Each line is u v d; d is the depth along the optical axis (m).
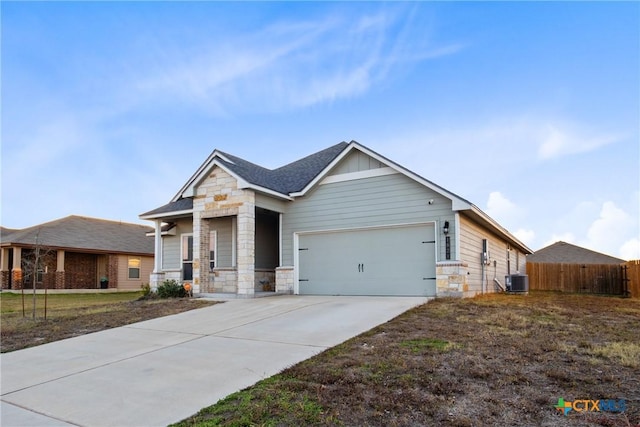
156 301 12.98
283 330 7.83
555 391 4.22
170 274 15.95
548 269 24.16
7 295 19.39
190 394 4.64
